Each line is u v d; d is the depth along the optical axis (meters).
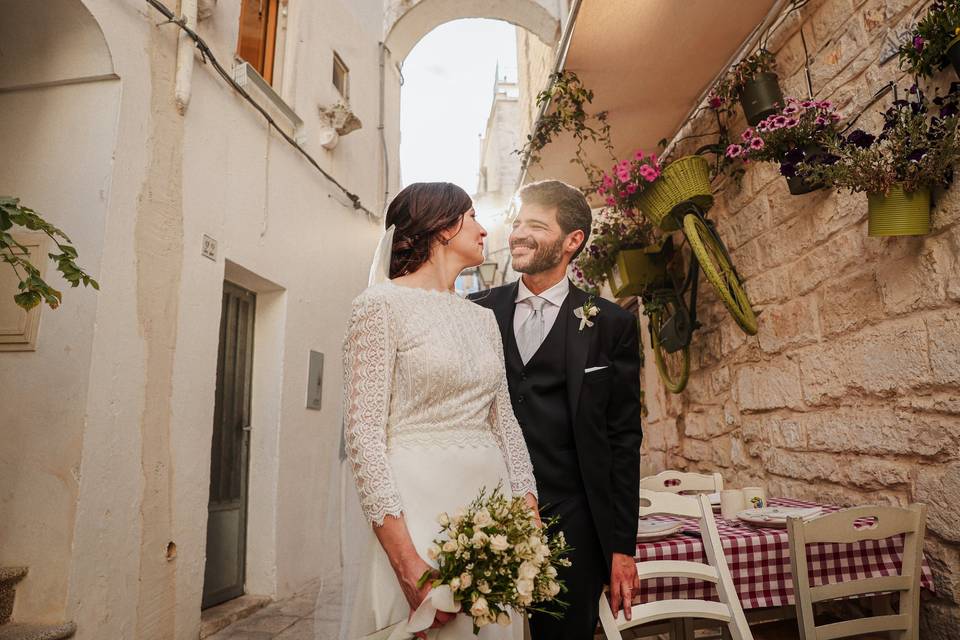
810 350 3.00
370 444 1.21
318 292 4.94
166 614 2.99
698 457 4.42
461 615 1.26
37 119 2.84
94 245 2.67
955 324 2.13
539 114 4.01
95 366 2.59
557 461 1.83
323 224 5.11
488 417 1.53
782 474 3.28
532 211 2.01
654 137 4.48
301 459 4.50
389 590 1.27
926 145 2.08
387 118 6.77
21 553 2.46
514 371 1.96
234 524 4.01
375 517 1.16
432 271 1.49
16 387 2.60
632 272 4.43
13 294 2.66
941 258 2.18
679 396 4.77
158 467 2.98
